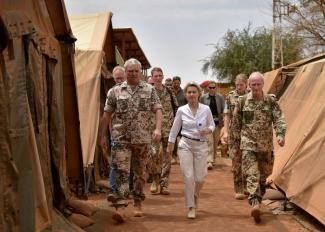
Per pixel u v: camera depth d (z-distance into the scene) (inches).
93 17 489.1
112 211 335.9
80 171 361.4
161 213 336.2
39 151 263.9
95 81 429.7
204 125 321.4
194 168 325.4
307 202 305.3
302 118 379.6
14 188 204.5
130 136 303.0
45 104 289.3
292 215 327.3
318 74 394.9
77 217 299.3
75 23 484.7
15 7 243.6
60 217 279.3
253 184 309.0
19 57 224.5
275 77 519.8
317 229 290.7
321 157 314.2
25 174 216.2
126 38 760.3
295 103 420.2
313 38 1137.4
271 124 314.0
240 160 382.3
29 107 247.6
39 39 272.5
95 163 438.3
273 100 311.6
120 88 306.5
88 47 442.9
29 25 241.8
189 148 321.7
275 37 1326.3
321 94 364.5
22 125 217.9
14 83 217.0
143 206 358.3
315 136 338.3
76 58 434.9
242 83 387.9
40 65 277.0
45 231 245.9
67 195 311.0
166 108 406.0
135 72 303.7
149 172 442.6
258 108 311.3
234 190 427.8
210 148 577.3
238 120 322.0
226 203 373.7
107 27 474.3
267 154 315.6
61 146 301.4
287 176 350.0
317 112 350.6
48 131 297.0
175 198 391.9
